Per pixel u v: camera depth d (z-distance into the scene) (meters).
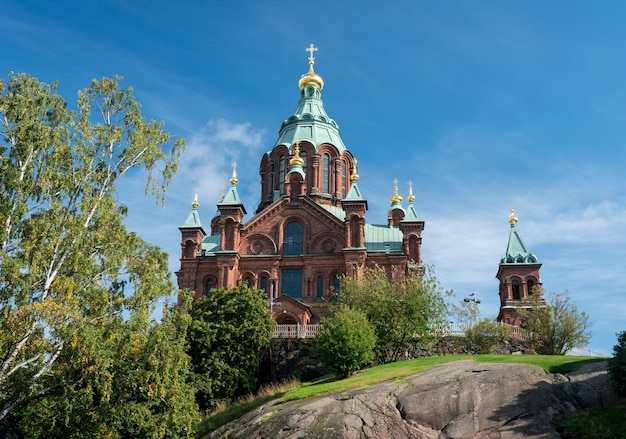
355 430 31.17
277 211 72.69
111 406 34.78
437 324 54.53
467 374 34.31
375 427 31.36
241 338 52.25
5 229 36.41
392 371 41.72
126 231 40.09
